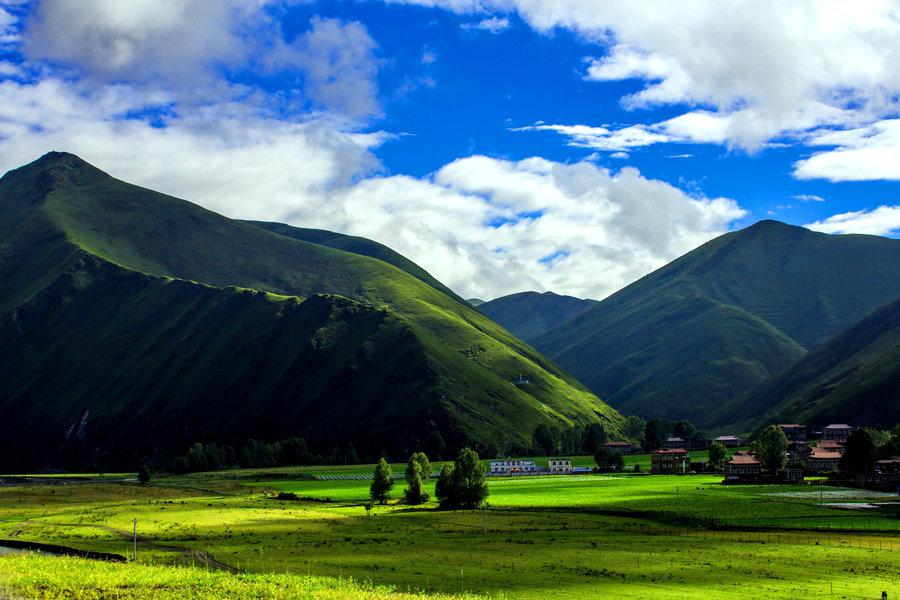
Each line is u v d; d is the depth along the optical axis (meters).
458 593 90.06
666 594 88.88
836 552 116.88
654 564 108.25
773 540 128.88
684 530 140.62
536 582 96.75
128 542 134.12
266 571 105.75
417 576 101.25
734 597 87.31
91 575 96.38
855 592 89.56
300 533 143.50
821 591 90.12
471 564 109.62
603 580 97.75
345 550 122.69
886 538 129.75
